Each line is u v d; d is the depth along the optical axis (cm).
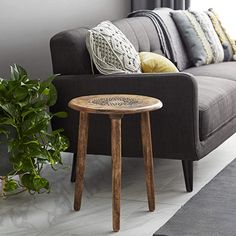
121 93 318
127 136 324
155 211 293
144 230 271
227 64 438
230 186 319
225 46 455
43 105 310
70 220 286
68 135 336
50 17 410
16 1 378
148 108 271
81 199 304
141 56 358
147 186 292
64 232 272
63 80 330
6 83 306
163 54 415
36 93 309
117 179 269
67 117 333
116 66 329
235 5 507
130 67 332
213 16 461
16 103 301
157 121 313
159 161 377
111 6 479
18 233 272
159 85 309
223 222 271
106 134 329
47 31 409
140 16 422
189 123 308
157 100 286
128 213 292
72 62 333
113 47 328
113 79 319
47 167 371
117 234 268
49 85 315
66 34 334
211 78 383
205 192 312
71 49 332
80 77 327
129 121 322
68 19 429
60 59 336
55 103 334
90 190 327
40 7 400
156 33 417
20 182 335
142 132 290
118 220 270
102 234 269
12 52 379
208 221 273
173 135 312
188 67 437
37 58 402
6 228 278
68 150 338
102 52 328
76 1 435
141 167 366
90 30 330
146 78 312
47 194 321
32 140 304
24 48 389
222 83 373
